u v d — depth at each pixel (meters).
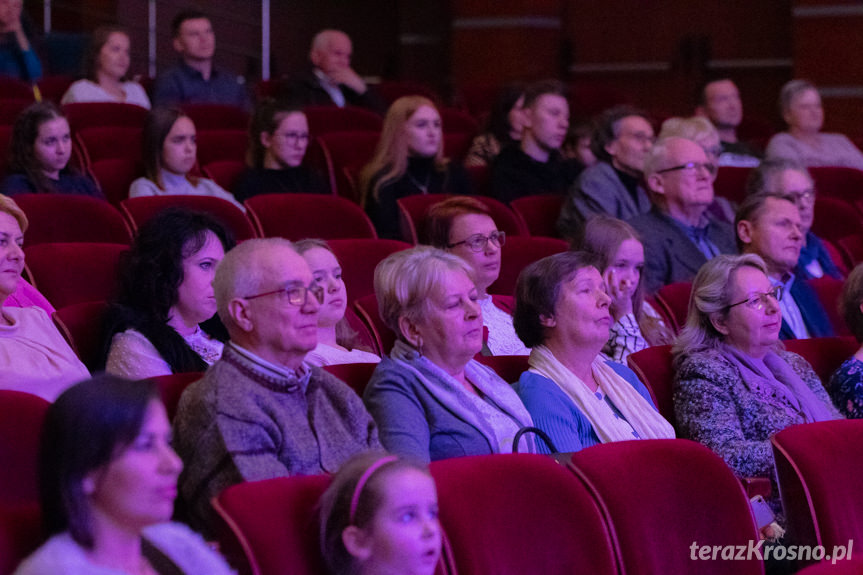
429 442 4.02
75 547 2.56
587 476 3.45
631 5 15.90
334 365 4.21
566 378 4.50
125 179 7.50
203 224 4.42
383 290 4.25
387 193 7.66
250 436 3.43
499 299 5.73
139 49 14.02
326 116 9.95
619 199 7.59
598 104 13.34
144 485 2.59
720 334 4.99
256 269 3.65
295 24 16.39
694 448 3.61
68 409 2.59
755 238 6.31
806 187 7.28
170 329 4.26
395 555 2.89
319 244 4.93
